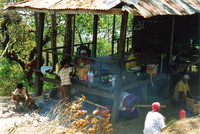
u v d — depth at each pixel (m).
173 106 9.39
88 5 7.29
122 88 7.98
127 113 8.26
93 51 11.90
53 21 14.55
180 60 11.05
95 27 11.74
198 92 10.92
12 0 16.00
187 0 10.10
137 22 13.30
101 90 8.37
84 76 8.70
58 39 19.62
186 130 6.00
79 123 5.20
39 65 10.06
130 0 7.10
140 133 7.31
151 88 10.65
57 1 8.62
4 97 11.37
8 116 7.83
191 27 12.70
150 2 7.64
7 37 16.25
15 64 19.05
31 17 18.16
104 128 5.69
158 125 5.80
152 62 10.84
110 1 7.18
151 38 12.77
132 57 8.98
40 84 10.33
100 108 8.77
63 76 8.56
